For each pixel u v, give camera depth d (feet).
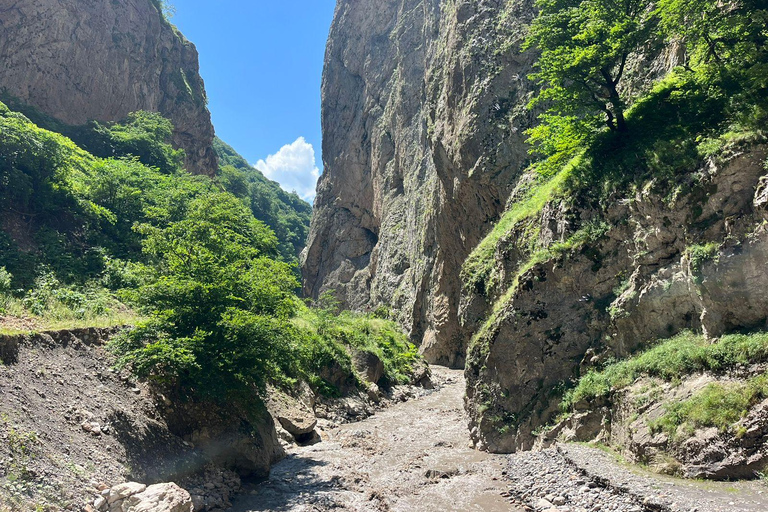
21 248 68.90
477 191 115.85
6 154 73.92
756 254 33.88
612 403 40.32
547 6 63.82
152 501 30.25
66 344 41.88
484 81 116.67
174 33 227.61
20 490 26.63
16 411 31.40
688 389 34.27
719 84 46.93
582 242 50.16
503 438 50.67
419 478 45.09
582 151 60.13
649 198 43.55
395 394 95.96
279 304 55.26
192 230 62.23
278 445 52.90
